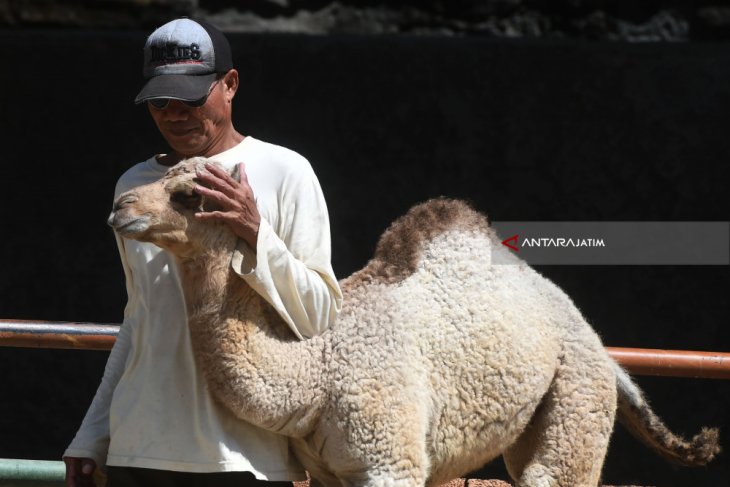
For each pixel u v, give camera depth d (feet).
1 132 102.06
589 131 101.86
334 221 102.12
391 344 37.22
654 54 101.96
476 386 38.47
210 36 37.42
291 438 38.50
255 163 37.63
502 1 117.70
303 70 102.53
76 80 102.12
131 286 38.91
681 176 101.35
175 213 34.96
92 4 112.88
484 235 40.88
